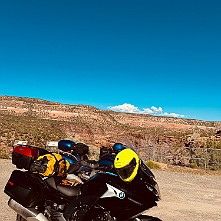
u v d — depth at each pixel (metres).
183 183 14.33
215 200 11.09
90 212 5.20
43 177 5.64
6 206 8.74
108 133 99.25
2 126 55.09
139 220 5.23
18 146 5.84
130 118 139.75
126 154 4.78
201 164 21.91
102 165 5.49
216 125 118.62
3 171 14.38
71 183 5.76
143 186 4.91
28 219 5.48
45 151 5.93
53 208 5.61
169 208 9.58
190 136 46.00
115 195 5.00
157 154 24.77
